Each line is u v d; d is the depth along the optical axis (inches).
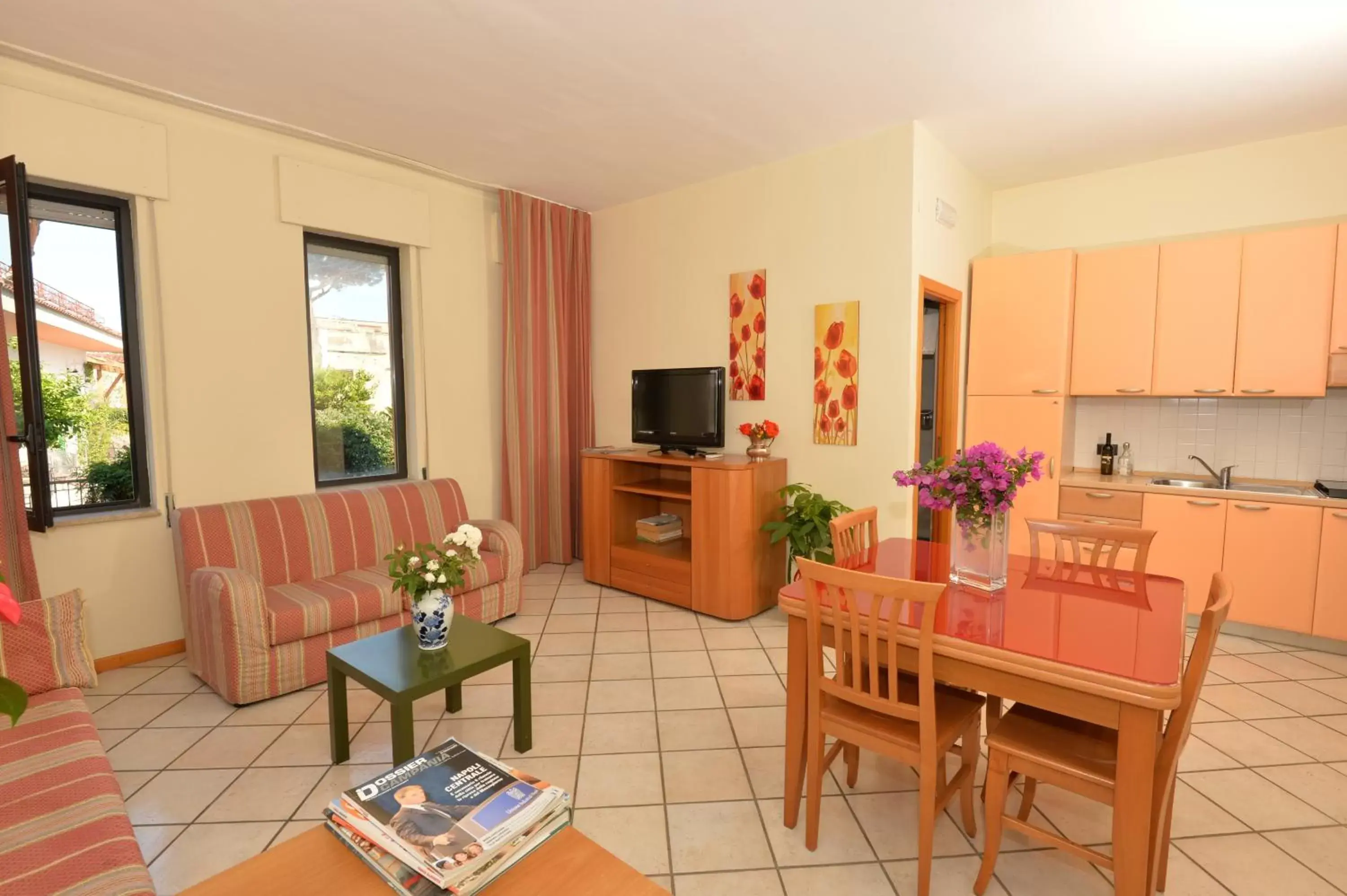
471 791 52.2
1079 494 156.9
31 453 104.4
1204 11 96.9
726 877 72.6
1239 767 93.5
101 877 51.8
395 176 163.5
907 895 70.1
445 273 175.3
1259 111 132.0
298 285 146.9
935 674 68.3
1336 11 96.4
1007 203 181.9
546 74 116.9
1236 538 138.8
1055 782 64.6
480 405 185.6
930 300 163.3
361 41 105.7
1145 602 76.0
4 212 109.8
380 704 112.0
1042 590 80.2
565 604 163.5
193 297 131.6
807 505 146.9
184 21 99.4
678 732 103.0
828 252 152.1
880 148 142.7
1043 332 159.9
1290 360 136.2
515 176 171.5
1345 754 96.7
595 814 83.4
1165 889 70.9
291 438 146.8
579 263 200.4
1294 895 70.2
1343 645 132.0
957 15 98.4
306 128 140.1
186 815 82.5
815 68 115.1
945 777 82.1
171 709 109.3
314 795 86.7
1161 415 163.0
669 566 161.2
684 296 181.0
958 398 170.9
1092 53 109.5
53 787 63.5
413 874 45.9
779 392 162.9
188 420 131.9
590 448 195.5
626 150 153.3
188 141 130.1
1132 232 164.7
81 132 116.3
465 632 103.2
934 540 177.6
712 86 121.8
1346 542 128.4
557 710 110.0
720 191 171.3
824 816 83.5
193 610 116.3
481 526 156.3
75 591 91.4
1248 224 150.5
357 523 142.1
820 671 74.2
